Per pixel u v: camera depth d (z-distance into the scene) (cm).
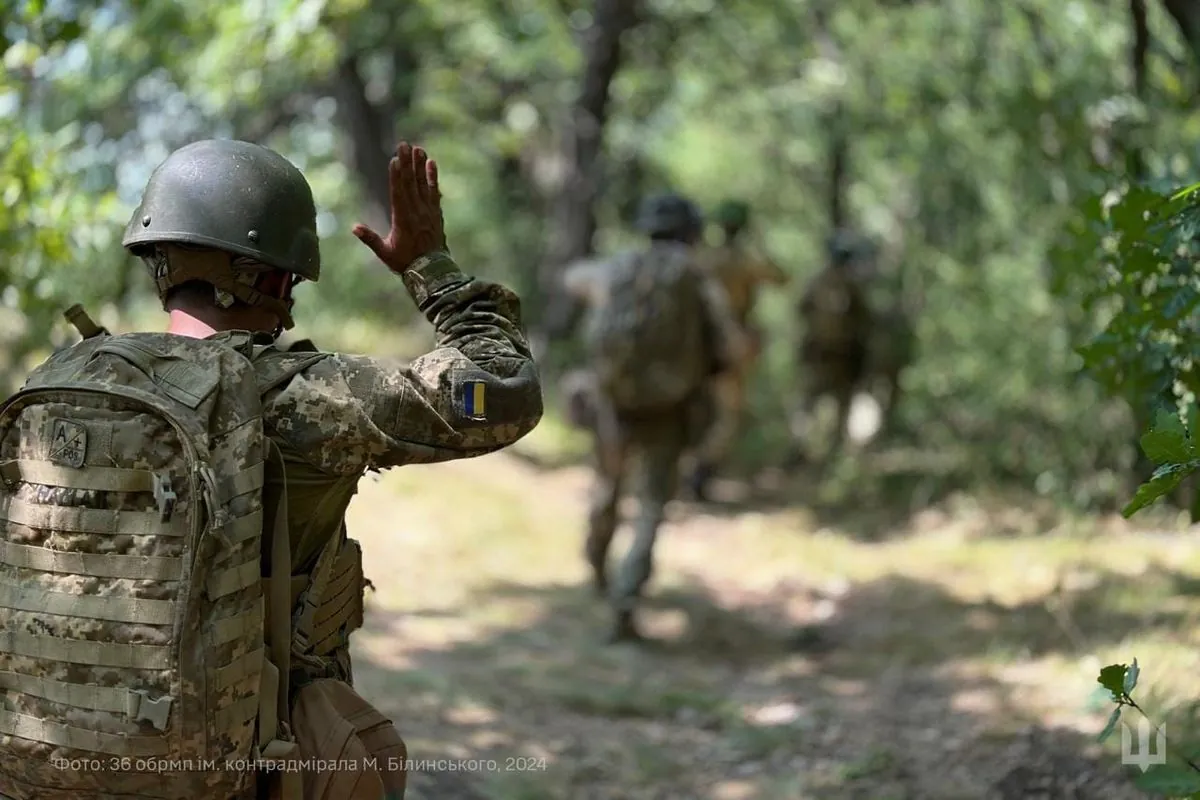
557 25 1120
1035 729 426
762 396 1330
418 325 1283
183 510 190
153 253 213
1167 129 532
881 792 404
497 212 1341
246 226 208
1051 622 541
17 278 498
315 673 217
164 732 190
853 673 540
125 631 190
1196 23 455
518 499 857
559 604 649
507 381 211
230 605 193
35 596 195
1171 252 316
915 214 1047
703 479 928
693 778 432
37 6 442
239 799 201
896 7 904
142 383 195
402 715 457
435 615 611
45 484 195
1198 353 335
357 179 1089
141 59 695
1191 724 386
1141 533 659
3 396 582
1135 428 676
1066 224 374
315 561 213
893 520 822
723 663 571
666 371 582
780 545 775
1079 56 626
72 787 197
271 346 207
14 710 197
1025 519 741
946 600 616
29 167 490
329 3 693
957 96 816
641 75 1251
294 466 203
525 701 492
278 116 1053
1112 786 370
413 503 798
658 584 701
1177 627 491
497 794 394
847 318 1027
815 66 1076
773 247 1634
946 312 943
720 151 1537
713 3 1102
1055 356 735
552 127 1259
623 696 503
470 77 1202
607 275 594
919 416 973
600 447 621
